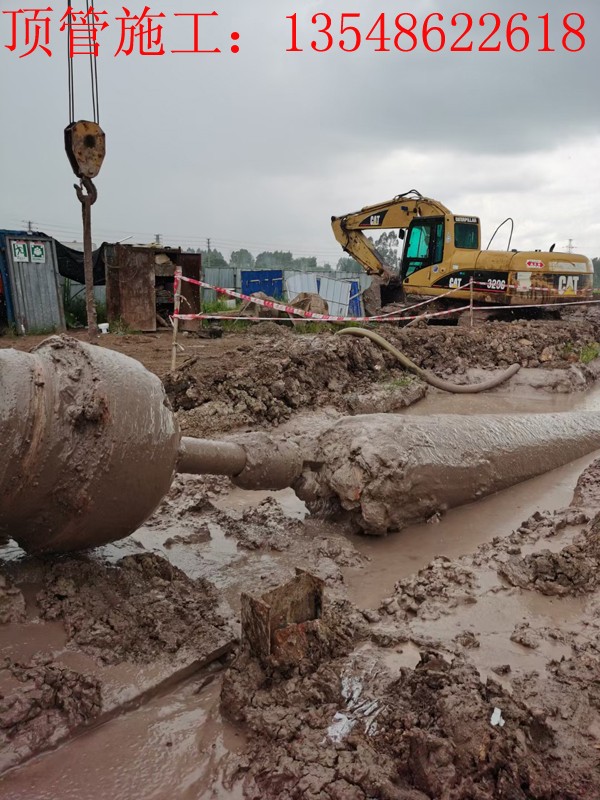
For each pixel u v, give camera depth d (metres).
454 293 15.88
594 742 2.71
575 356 12.55
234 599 4.04
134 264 14.23
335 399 9.27
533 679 3.14
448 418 6.04
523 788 2.47
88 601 3.55
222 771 2.66
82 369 3.51
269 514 5.45
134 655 3.28
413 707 2.87
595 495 5.77
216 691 3.19
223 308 24.45
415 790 2.48
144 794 2.55
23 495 3.33
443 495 5.46
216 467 4.56
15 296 13.84
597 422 7.70
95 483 3.39
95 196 7.14
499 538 4.91
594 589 4.07
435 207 16.81
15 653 3.14
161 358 10.45
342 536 5.12
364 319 12.52
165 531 4.99
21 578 3.66
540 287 15.36
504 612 3.84
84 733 2.86
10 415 3.24
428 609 3.87
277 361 9.23
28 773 2.63
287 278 24.23
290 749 2.70
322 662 3.23
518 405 10.31
